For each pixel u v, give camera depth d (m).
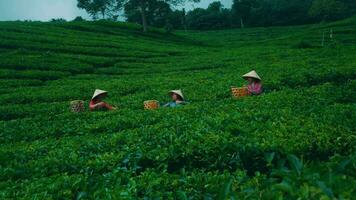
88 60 38.72
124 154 8.70
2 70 32.62
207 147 8.32
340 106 11.11
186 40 68.94
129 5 73.06
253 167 8.06
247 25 116.19
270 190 4.29
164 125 11.05
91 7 83.06
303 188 4.12
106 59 39.94
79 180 6.86
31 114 19.42
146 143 9.45
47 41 47.06
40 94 24.52
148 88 24.17
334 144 8.01
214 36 86.50
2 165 9.28
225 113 11.58
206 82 23.23
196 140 8.81
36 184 7.06
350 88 16.34
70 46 45.03
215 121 10.39
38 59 37.41
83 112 16.19
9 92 26.52
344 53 35.03
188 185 6.43
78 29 63.25
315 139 8.11
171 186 6.45
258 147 7.97
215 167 8.17
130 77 31.34
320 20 110.19
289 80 21.17
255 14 115.69
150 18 107.81
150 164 8.50
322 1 94.81
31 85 29.39
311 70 22.94
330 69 22.42
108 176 7.19
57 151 9.70
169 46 56.78
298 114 10.50
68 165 8.51
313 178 4.36
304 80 21.12
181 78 26.66
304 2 119.88
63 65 35.94
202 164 8.34
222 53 46.84
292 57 35.53
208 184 6.27
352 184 4.22
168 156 8.36
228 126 9.62
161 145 9.09
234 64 34.66
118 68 36.38
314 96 14.25
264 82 20.53
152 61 41.09
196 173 7.23
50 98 23.83
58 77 32.56
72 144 10.40
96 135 11.65
